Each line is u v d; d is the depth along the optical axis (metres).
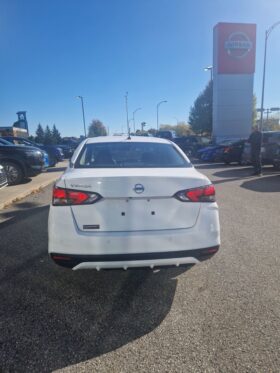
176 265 2.77
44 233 4.87
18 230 5.03
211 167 15.57
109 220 2.67
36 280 3.35
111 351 2.27
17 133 50.34
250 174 12.06
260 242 4.37
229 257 3.87
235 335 2.42
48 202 7.14
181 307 2.82
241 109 30.81
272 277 3.34
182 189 2.77
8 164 9.19
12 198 7.11
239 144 16.55
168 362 2.16
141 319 2.65
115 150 3.64
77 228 2.67
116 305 2.87
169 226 2.74
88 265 2.67
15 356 2.22
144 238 2.66
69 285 3.24
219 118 30.83
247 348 2.28
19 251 4.13
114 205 2.68
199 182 2.84
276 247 4.18
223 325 2.55
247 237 4.57
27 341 2.38
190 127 60.19
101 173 2.83
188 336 2.43
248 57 30.05
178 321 2.62
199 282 3.26
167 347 2.31
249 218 5.59
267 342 2.34
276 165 13.23
